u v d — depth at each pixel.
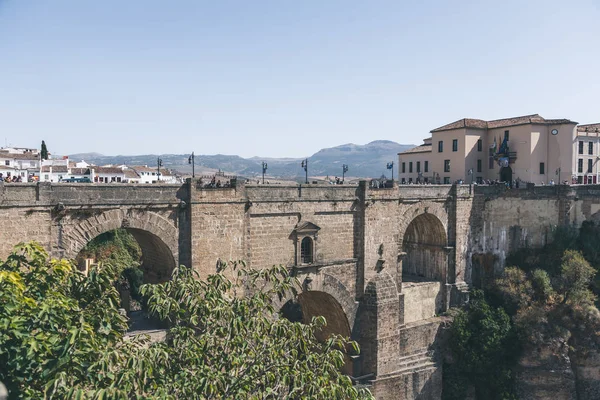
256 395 20.08
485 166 80.31
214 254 39.34
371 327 49.94
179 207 37.50
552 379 53.28
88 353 17.92
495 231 63.34
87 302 20.86
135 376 18.02
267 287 43.12
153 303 21.33
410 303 56.34
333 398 21.09
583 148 78.50
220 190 39.47
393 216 52.81
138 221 35.66
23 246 20.23
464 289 60.41
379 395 49.78
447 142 81.88
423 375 53.12
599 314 55.56
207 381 18.75
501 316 56.53
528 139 74.19
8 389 16.11
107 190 34.31
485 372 54.50
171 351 20.84
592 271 57.97
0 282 17.19
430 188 57.34
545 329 54.88
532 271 60.56
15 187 30.59
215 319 22.48
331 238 47.84
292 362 22.55
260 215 42.59
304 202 45.41
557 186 65.94
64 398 15.93
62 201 32.34
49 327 17.77
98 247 64.75
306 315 55.12
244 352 21.91
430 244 61.50
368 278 50.53
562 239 64.50
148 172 136.00
